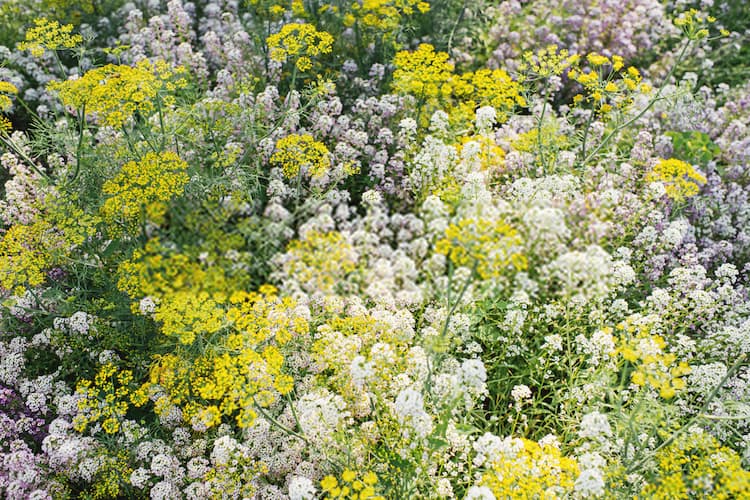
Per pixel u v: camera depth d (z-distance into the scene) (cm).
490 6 905
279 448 419
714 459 324
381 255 381
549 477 325
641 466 347
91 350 469
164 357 424
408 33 818
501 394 458
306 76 670
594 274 323
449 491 360
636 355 349
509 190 509
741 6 984
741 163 675
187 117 564
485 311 453
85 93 476
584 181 527
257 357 355
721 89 829
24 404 446
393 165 587
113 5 914
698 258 557
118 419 421
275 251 386
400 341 400
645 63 907
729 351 464
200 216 378
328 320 430
